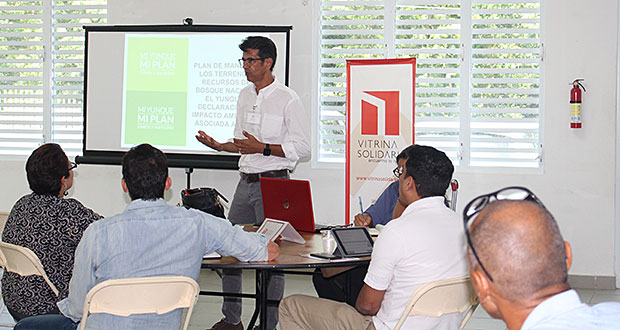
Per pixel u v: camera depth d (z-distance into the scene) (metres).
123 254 2.12
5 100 5.72
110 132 5.33
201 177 5.45
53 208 2.59
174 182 5.48
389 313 2.27
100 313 2.13
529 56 4.94
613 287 4.91
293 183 3.18
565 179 4.93
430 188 2.31
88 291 2.14
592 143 4.87
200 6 5.36
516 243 1.04
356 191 4.57
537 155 4.96
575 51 4.86
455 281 2.17
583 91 4.86
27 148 5.71
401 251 2.20
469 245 1.10
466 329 3.99
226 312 3.66
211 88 5.19
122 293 2.11
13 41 5.64
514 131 4.98
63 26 5.58
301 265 2.47
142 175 2.17
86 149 5.38
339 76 5.22
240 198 4.07
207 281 5.17
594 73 4.84
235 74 5.16
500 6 4.96
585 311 1.04
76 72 5.61
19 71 5.64
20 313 2.63
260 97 4.11
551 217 1.08
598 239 4.91
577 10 4.84
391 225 2.27
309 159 5.27
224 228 2.35
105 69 5.32
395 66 4.43
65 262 2.60
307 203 3.20
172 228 2.18
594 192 4.89
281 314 2.65
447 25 5.04
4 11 5.64
